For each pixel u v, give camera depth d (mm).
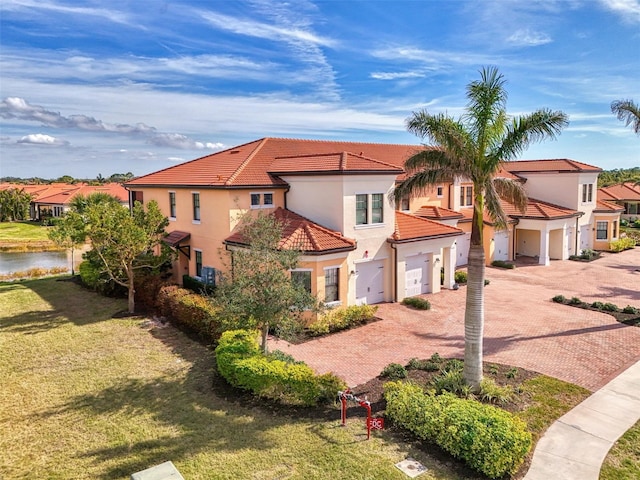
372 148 34844
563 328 20734
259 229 16203
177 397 13953
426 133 13438
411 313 22875
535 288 28516
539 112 13055
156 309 23266
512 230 37250
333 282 21781
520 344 18672
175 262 28672
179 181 28047
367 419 11875
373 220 23906
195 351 17641
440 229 27031
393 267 24578
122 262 21859
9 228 70375
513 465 10195
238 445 11391
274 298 14797
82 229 21109
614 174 97625
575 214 37812
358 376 15484
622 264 36156
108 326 20797
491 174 13539
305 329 20188
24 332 20156
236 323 15570
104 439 11750
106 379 15266
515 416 11586
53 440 11758
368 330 20453
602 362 16734
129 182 33750
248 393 14148
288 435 11812
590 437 11703
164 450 11227
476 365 13828
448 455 10883
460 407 11570
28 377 15500
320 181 23438
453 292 27094
